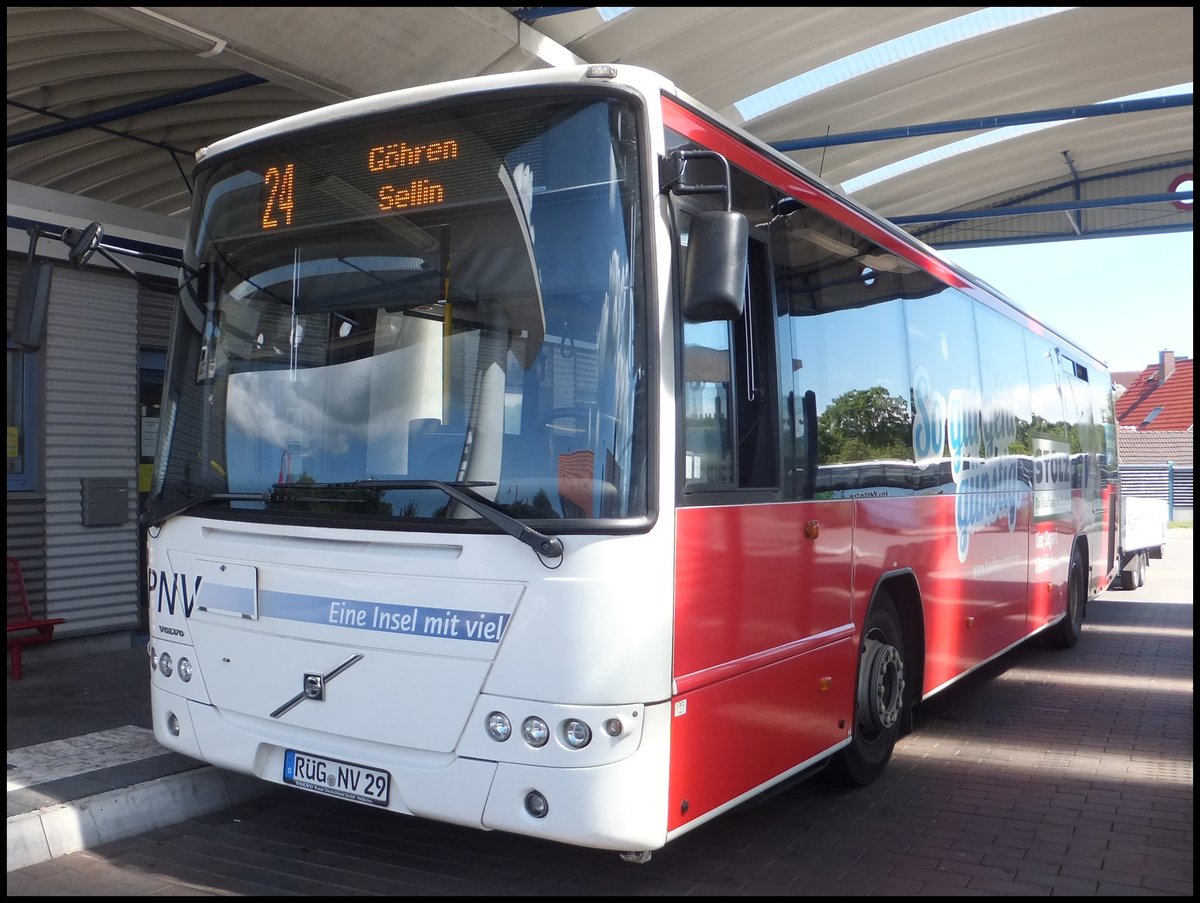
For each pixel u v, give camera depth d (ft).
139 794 18.58
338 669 15.40
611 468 14.20
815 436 19.13
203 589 16.98
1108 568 49.65
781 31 35.47
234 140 17.85
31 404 30.45
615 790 13.85
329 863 17.16
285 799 20.35
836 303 20.71
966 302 28.81
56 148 34.12
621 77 15.03
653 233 14.71
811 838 19.03
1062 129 54.75
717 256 14.33
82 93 30.71
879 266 23.08
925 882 17.12
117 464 32.09
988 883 17.17
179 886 16.11
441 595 14.62
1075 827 20.01
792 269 19.04
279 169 17.22
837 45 37.65
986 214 58.75
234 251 17.62
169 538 17.60
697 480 15.34
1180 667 37.55
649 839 14.16
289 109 33.68
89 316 31.30
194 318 18.01
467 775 14.38
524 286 15.10
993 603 29.58
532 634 14.02
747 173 17.80
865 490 21.01
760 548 16.85
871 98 43.75
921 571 23.81
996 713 29.89
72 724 23.16
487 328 15.21
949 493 25.91
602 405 14.35
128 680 27.78
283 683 15.97
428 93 15.97
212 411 17.38
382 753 15.08
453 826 19.01
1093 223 66.95
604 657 13.85
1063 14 38.91
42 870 16.66
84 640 31.63
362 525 15.30
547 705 13.91
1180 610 55.93
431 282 15.71
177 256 32.68
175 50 28.07
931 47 40.34
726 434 16.24
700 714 15.16
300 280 16.83
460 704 14.43
